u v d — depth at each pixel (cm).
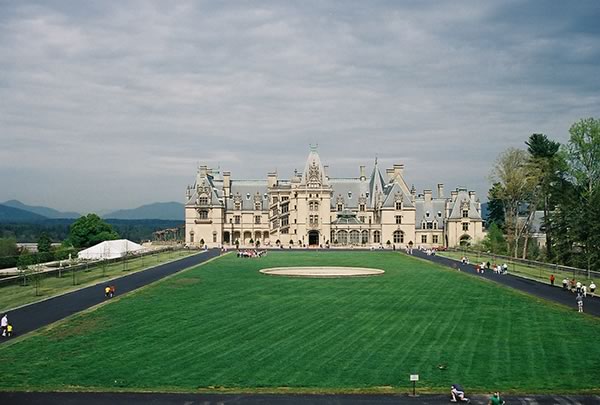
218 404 4481
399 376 5134
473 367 5388
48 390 4747
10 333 6556
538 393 4719
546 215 16588
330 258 18250
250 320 7469
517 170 17650
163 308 8325
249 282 11356
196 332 6762
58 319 7475
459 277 12362
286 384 4925
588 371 5269
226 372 5238
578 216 13788
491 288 10494
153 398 4591
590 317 7650
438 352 5894
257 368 5359
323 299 9181
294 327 7050
